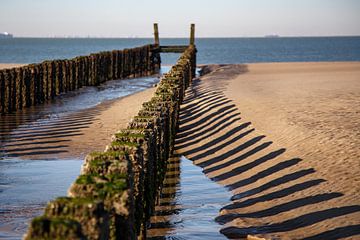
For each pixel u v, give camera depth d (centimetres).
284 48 12494
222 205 930
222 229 815
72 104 2234
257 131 1405
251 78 2970
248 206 913
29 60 6894
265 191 973
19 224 836
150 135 802
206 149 1351
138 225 671
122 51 3759
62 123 1736
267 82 2644
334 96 1912
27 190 1017
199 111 1830
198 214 884
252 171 1107
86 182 470
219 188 1034
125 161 522
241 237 783
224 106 1838
